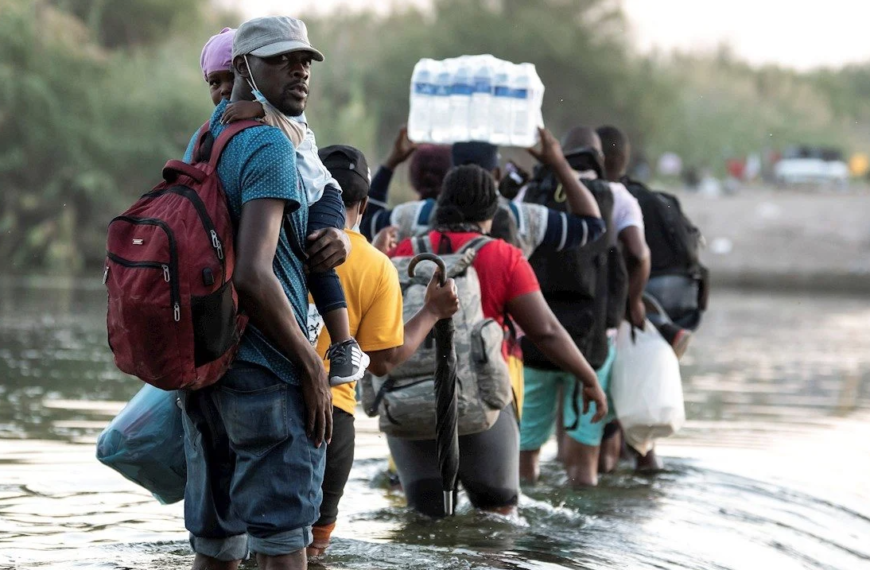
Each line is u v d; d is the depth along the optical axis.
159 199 4.87
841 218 59.03
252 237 4.86
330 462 6.75
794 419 13.02
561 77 89.81
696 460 10.39
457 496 7.55
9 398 12.23
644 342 9.78
